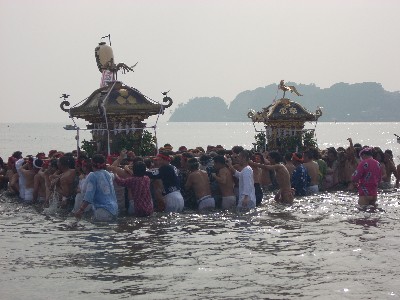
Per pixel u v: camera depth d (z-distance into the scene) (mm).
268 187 18734
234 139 121000
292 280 8242
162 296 7527
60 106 18094
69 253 9961
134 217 13625
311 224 12680
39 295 7637
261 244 10617
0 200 16812
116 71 18953
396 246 10352
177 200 14305
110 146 18016
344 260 9367
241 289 7820
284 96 23500
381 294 7527
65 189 14688
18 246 10547
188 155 15805
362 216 13750
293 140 22875
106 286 8000
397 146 86312
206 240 10984
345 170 19297
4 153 64562
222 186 14844
